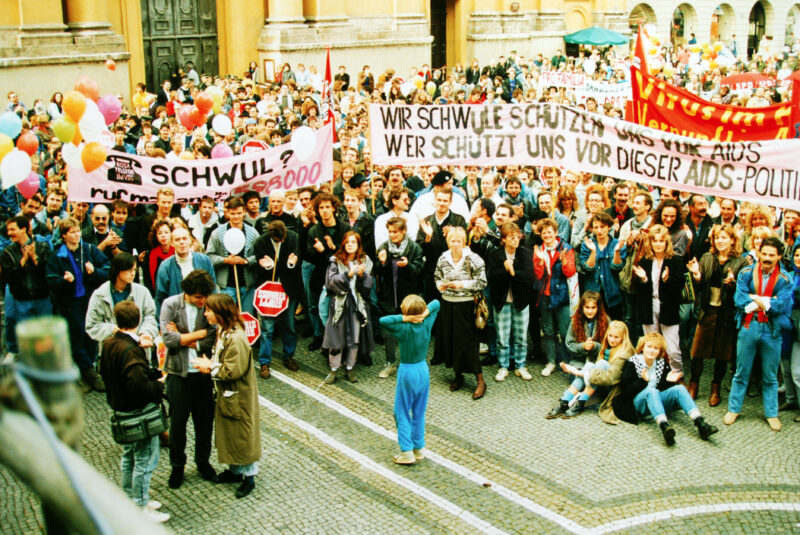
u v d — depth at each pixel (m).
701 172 8.69
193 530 5.83
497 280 8.48
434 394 8.35
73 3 22.66
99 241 8.71
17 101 19.70
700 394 8.34
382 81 23.66
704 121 9.30
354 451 7.09
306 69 26.95
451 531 5.84
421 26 29.38
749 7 46.78
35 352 0.87
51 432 0.85
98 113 8.16
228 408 6.07
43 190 11.48
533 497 6.31
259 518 6.00
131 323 5.58
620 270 8.55
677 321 8.20
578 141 9.18
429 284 8.99
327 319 8.64
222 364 5.96
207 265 7.68
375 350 9.58
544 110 9.23
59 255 8.02
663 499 6.26
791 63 32.31
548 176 10.84
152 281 8.45
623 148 8.98
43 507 0.87
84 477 0.85
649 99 9.59
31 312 8.13
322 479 6.59
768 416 7.58
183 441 6.37
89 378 8.40
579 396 7.79
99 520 0.81
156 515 5.92
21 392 0.87
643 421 7.67
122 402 5.55
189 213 9.84
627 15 37.84
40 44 21.61
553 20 33.94
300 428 7.53
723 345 7.89
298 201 9.91
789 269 7.94
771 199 8.42
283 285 8.66
